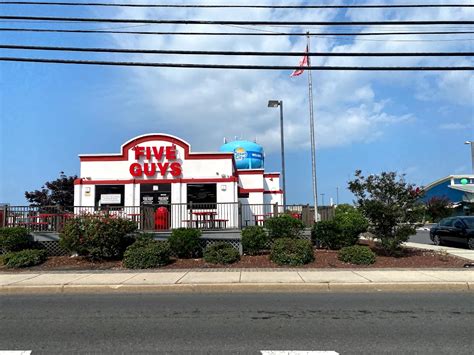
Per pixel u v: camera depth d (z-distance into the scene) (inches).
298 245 573.3
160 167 923.4
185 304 358.3
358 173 625.6
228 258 572.1
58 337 259.8
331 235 673.6
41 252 608.7
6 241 626.8
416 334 261.3
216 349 233.6
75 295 410.6
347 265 552.7
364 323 289.0
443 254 641.0
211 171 925.8
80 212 670.5
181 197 915.4
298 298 382.0
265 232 649.6
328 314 316.8
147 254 561.0
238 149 1368.1
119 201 917.8
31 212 681.6
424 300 368.2
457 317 305.3
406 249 693.9
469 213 1829.5
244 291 422.6
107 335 263.4
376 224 621.0
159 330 274.5
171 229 668.7
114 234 602.9
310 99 868.6
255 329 275.4
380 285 422.0
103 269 550.9
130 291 427.2
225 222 751.1
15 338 258.2
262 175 1185.4
